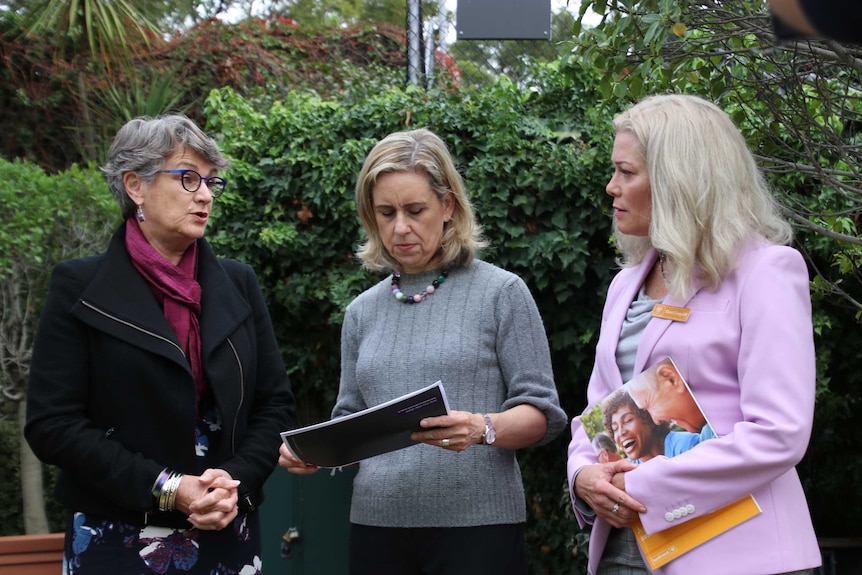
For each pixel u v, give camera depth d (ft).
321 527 14.19
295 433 7.29
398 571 8.06
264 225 14.76
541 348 8.36
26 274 17.37
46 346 7.82
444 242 8.57
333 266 14.88
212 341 8.09
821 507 16.84
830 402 15.58
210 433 8.16
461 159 14.66
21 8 28.43
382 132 14.87
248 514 8.39
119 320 7.80
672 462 6.41
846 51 9.17
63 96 27.73
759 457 6.15
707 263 6.65
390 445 7.44
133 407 7.80
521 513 8.27
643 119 7.05
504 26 17.13
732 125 7.04
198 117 26.78
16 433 19.30
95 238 17.78
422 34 18.30
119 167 8.14
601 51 10.12
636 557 6.95
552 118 15.48
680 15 9.12
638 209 7.10
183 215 8.06
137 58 27.43
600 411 6.92
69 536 7.88
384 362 8.34
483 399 8.19
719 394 6.61
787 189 13.32
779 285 6.46
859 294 13.83
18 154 27.66
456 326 8.28
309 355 15.21
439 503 7.93
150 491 7.49
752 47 10.16
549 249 13.69
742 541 6.29
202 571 7.89
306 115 15.14
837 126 11.71
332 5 32.22
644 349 6.90
